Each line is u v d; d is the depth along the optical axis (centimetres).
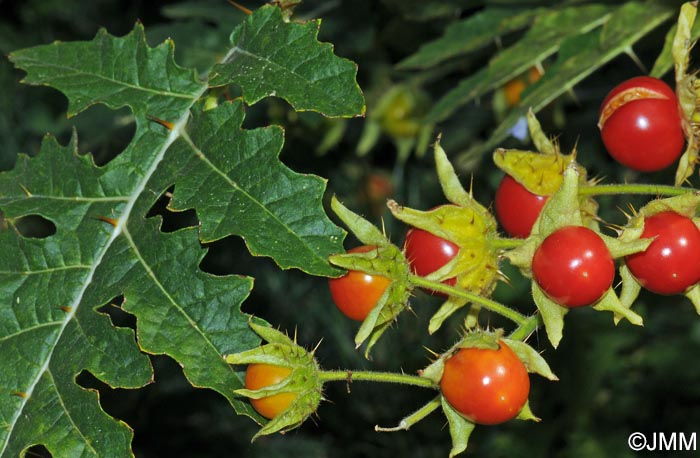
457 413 44
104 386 72
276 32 44
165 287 42
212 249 75
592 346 69
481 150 53
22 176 45
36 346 43
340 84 43
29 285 43
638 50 58
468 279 45
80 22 85
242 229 42
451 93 54
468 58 62
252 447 73
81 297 43
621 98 46
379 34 63
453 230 45
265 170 43
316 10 61
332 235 42
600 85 64
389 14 63
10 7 85
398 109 64
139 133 45
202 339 42
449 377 43
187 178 43
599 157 67
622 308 43
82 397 42
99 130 62
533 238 43
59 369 42
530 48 53
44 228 76
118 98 45
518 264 44
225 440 74
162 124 45
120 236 43
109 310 71
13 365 43
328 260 42
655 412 71
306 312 75
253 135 43
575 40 52
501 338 43
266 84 43
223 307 42
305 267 42
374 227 43
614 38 51
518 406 43
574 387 69
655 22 51
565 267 42
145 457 73
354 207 77
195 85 45
